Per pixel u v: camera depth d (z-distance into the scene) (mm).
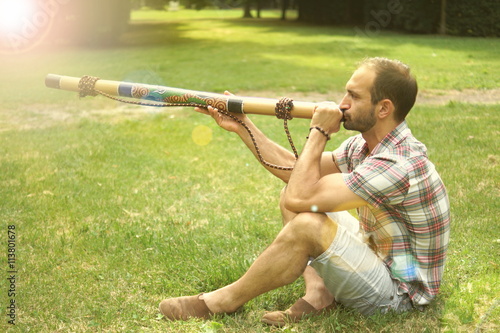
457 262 3199
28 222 3996
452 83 9578
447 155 5285
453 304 2701
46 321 2711
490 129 6176
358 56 13438
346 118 2451
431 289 2584
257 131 2826
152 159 5574
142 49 16031
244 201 4430
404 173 2355
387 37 17922
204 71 11422
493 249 3373
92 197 4523
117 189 4719
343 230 2445
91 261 3387
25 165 5355
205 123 7059
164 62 12984
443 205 2475
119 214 4168
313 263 2480
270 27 23562
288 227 2445
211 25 25484
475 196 4250
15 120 7465
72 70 12125
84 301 2904
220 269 3188
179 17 33625
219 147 5969
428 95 8711
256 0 31750
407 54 13477
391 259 2570
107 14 18188
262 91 9297
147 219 4086
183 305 2701
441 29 18406
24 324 2678
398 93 2352
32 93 9312
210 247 3562
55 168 5297
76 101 8625
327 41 17219
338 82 9883
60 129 6855
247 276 2562
